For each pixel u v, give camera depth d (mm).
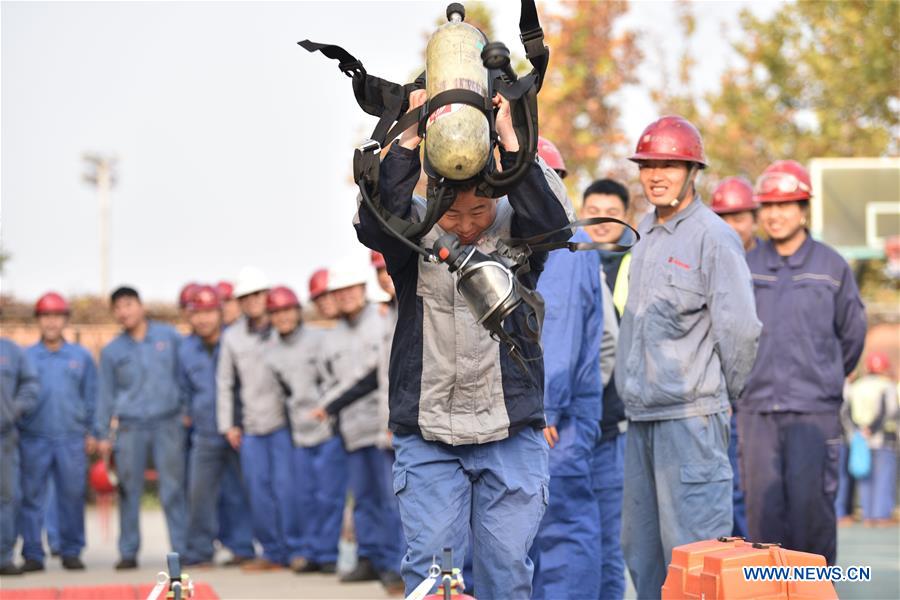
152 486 40719
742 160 48938
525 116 8750
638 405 12258
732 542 10289
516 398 9383
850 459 31859
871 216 43000
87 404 25109
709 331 12141
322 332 23000
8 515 23500
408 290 9523
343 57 9086
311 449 22703
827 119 49406
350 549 28047
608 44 43844
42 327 24859
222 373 23609
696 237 12172
